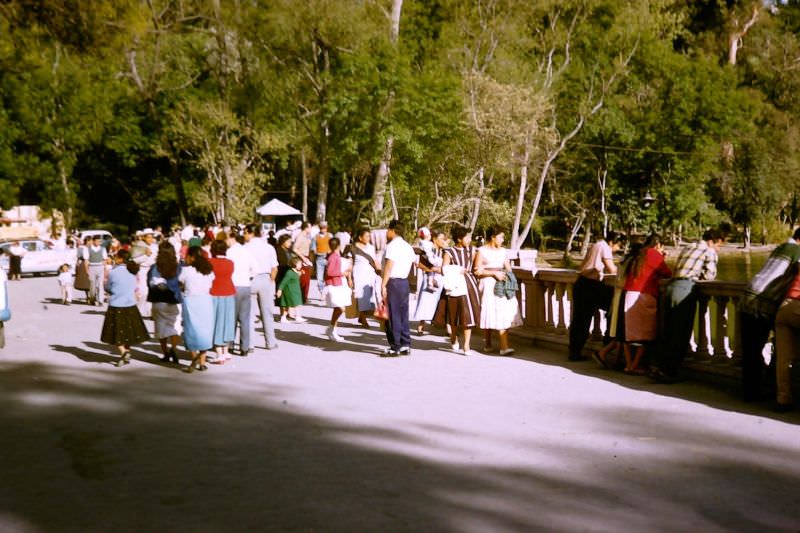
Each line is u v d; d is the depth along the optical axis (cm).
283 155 5159
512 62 4388
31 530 514
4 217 5666
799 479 619
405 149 3828
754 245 6956
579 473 633
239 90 4428
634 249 1052
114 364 1174
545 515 539
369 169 4556
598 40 5081
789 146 6178
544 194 6266
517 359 1191
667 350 997
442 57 4406
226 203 4691
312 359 1206
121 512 546
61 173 5594
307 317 1780
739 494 584
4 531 512
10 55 1720
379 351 1283
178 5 4406
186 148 4984
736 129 5978
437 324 1294
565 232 6725
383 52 3856
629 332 1026
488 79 3891
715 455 684
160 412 855
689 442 724
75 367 1152
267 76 4247
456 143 3844
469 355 1229
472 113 3719
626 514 542
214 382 1029
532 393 941
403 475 627
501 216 3853
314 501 566
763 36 6738
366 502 564
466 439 735
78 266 2214
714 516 539
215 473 636
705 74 5747
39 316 1875
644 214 5975
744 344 889
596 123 5594
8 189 5206
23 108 5000
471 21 4434
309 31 3872
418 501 566
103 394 955
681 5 6556
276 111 4447
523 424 791
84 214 6419
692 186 5944
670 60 5659
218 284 1167
